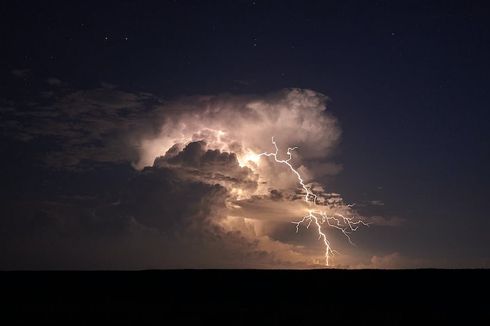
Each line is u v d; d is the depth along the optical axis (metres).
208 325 14.72
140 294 19.41
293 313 16.25
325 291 20.19
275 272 24.59
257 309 16.81
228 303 17.78
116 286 21.02
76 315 15.76
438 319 15.64
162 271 24.80
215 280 22.64
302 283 21.94
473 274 24.02
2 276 23.19
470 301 18.30
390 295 19.36
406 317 15.87
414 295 19.34
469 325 15.07
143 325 14.68
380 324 14.99
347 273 24.31
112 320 15.18
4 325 14.48
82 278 22.94
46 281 21.98
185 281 22.31
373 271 24.73
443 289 20.50
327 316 15.89
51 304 17.23
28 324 14.57
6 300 17.84
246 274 24.08
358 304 17.67
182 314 16.03
